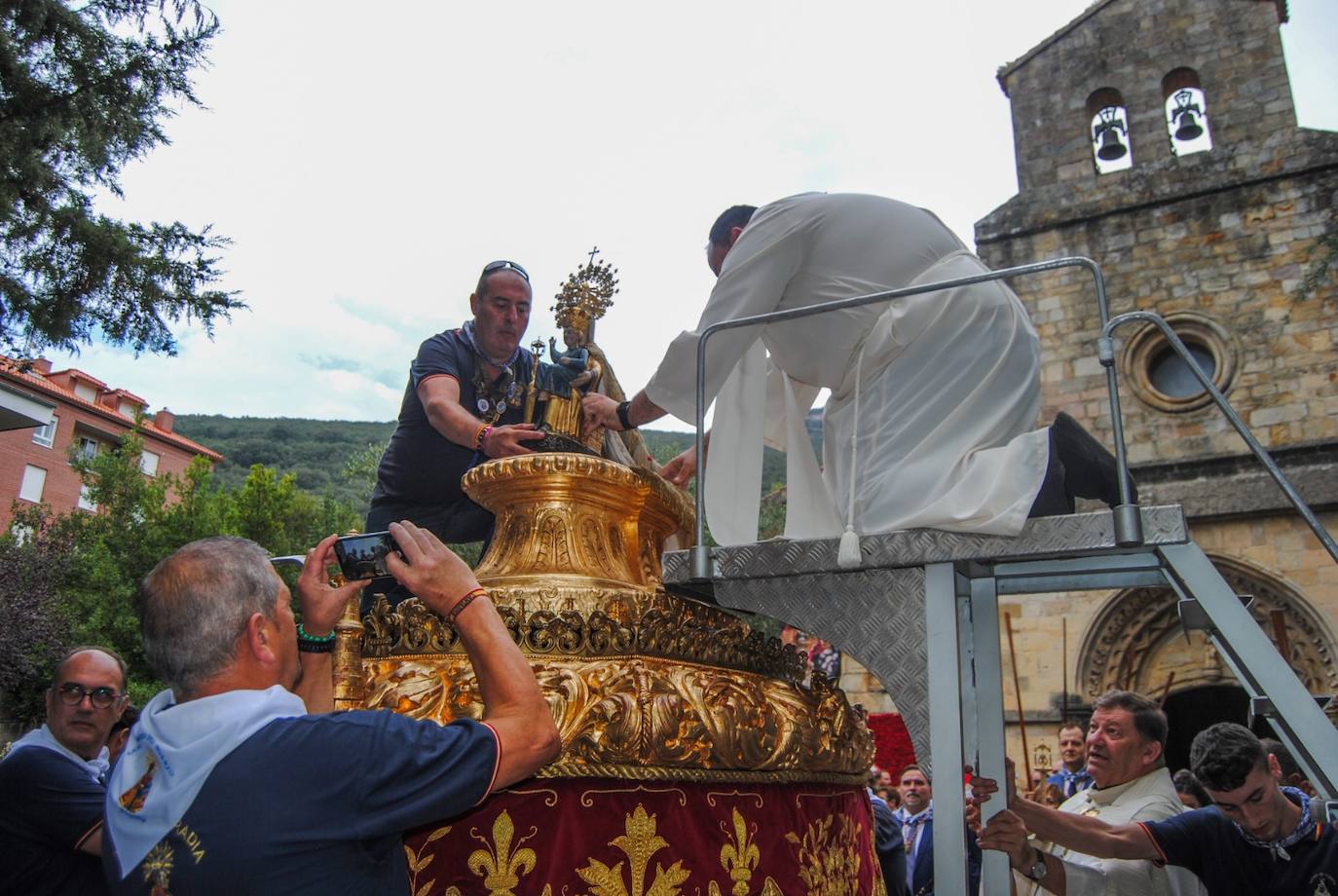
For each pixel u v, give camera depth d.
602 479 2.33
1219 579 2.11
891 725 15.09
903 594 2.35
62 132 6.88
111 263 7.32
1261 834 2.78
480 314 3.10
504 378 3.17
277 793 1.33
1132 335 17.41
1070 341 17.73
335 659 1.90
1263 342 16.70
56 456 36.44
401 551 1.75
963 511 2.24
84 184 7.45
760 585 2.48
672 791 1.88
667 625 2.11
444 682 1.94
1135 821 3.17
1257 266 17.11
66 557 20.62
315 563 1.81
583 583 2.18
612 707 1.83
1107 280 17.86
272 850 1.30
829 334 2.76
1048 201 18.67
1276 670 2.03
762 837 1.98
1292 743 2.24
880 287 2.74
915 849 5.39
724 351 2.71
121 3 6.93
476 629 1.62
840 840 2.33
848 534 2.32
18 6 6.56
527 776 1.57
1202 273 17.39
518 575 2.22
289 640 1.62
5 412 9.01
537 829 1.75
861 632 2.36
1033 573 2.66
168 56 7.09
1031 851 2.90
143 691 20.03
